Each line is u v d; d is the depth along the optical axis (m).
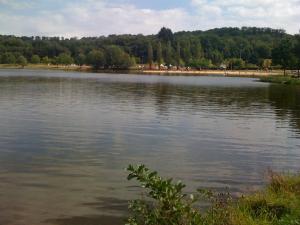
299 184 15.69
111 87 85.94
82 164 20.19
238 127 33.78
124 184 16.92
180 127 32.91
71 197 15.25
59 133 28.67
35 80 111.62
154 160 21.48
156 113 41.84
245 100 59.19
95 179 17.61
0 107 44.06
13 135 27.45
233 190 16.55
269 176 17.78
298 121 38.12
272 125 35.31
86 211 13.93
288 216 11.95
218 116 40.66
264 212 12.59
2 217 13.18
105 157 21.83
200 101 56.47
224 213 12.02
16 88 77.25
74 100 54.34
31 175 18.03
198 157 22.47
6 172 18.38
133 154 22.77
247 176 18.80
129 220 10.55
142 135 28.83
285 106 51.81
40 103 49.34
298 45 130.25
